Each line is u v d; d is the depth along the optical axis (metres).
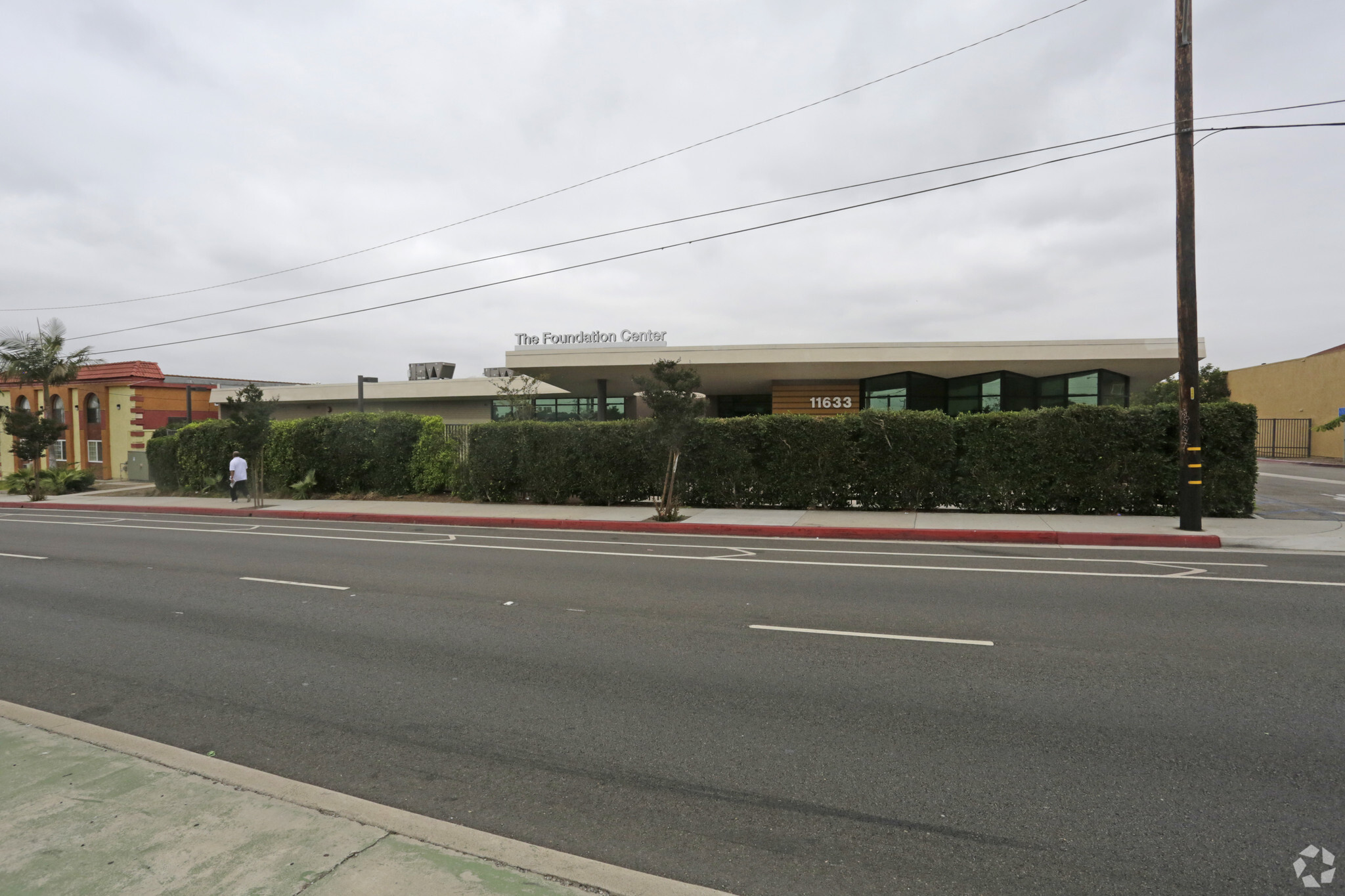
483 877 3.08
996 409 28.44
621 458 19.06
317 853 3.24
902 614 7.63
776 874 3.26
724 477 17.89
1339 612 7.46
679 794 4.00
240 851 3.25
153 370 43.00
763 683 5.65
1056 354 24.69
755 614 7.78
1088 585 8.96
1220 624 7.07
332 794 3.88
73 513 23.67
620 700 5.39
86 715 5.32
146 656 6.75
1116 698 5.17
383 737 4.84
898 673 5.78
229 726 5.08
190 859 3.18
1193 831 3.49
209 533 16.67
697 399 16.33
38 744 4.53
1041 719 4.84
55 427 28.83
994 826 3.60
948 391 30.81
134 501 25.98
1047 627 7.04
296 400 41.88
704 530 14.93
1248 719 4.77
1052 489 15.38
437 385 38.91
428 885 3.01
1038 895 3.06
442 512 18.78
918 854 3.38
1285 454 43.00
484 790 4.09
